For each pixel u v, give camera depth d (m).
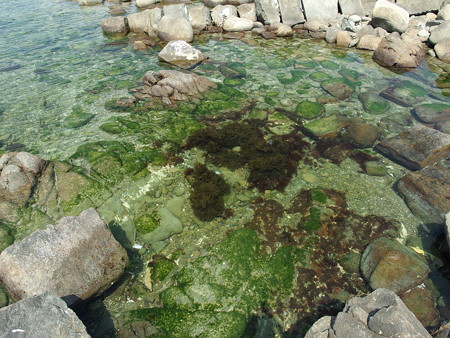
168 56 4.04
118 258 1.66
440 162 2.36
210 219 2.04
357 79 3.65
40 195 2.17
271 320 1.54
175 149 2.58
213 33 5.05
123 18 4.96
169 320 1.50
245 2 5.89
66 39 4.72
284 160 2.49
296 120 2.95
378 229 1.97
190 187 2.25
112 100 3.24
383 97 3.31
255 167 2.40
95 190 2.21
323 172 2.40
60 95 3.33
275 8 5.09
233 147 2.62
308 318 1.56
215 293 1.63
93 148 2.57
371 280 1.67
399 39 4.09
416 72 3.83
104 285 1.58
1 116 2.99
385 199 2.17
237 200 2.17
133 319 1.50
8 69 3.82
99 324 1.51
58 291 1.45
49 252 1.52
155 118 2.97
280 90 3.44
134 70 3.86
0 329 1.15
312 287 1.68
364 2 5.46
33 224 1.99
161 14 4.94
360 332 1.18
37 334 1.15
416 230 1.97
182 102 3.21
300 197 2.20
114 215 2.05
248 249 1.84
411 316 1.25
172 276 1.73
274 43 4.70
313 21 5.02
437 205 2.05
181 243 1.90
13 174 2.19
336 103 3.20
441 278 1.70
